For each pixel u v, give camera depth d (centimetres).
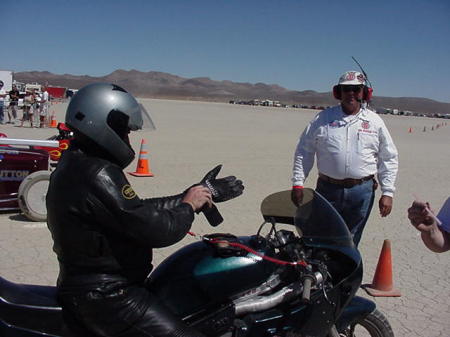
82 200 239
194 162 1408
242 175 1224
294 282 283
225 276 272
